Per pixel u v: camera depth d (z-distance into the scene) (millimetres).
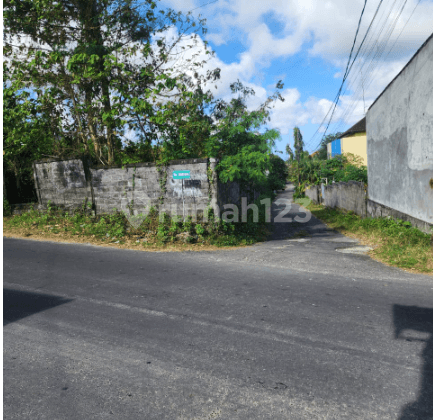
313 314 3857
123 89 10141
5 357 3043
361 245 8062
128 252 7496
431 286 4738
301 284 4965
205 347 3172
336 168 26328
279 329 3506
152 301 4379
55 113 11352
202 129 10172
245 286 4930
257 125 9688
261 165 8750
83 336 3430
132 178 9531
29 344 3277
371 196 12586
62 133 11625
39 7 9961
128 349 3158
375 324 3555
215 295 4566
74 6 10594
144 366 2871
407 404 2348
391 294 4441
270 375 2711
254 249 7906
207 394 2496
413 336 3277
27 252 7387
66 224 10125
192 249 7863
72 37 10711
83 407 2373
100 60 10148
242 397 2457
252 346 3172
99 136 11125
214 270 5883
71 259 6766
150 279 5359
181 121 10227
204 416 2270
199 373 2760
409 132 8516
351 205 15234
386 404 2354
